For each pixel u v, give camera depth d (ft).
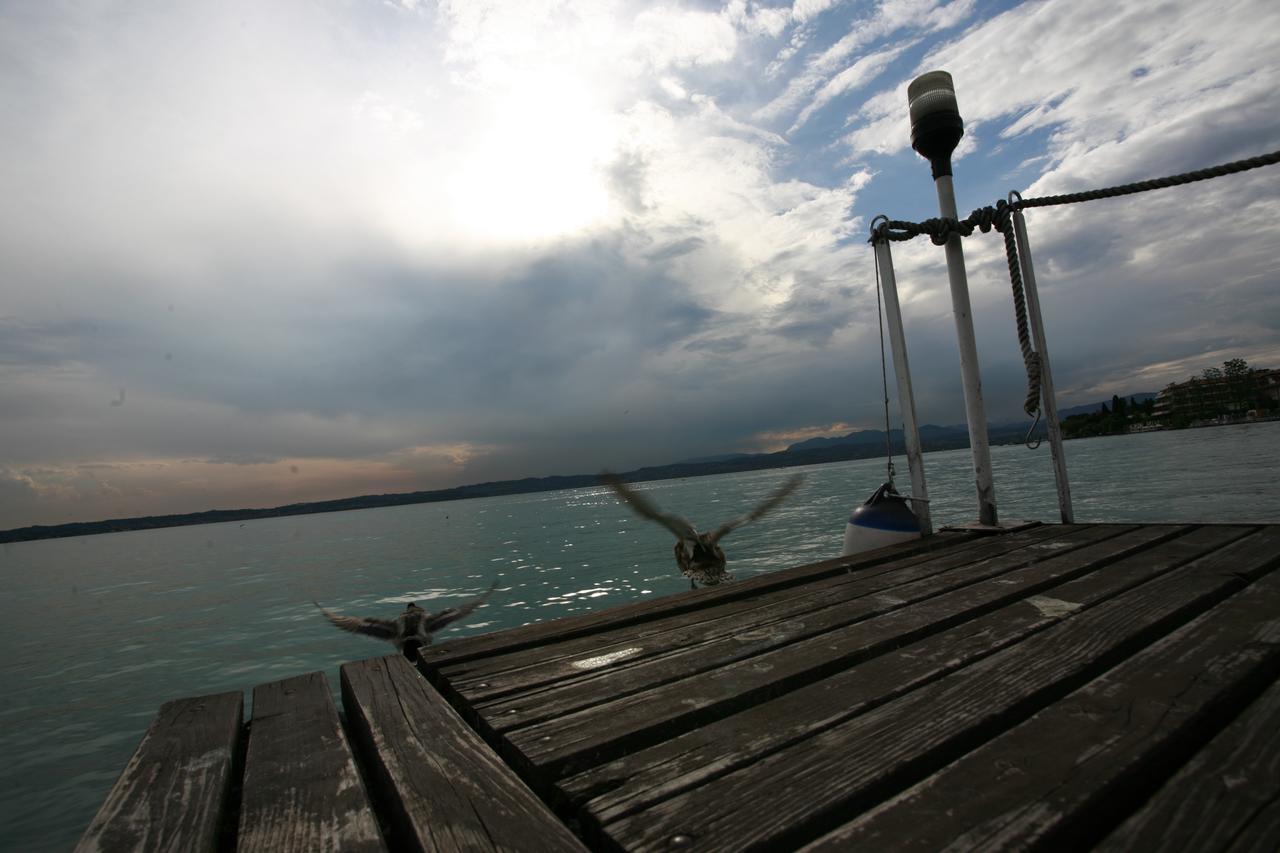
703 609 16.76
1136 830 6.01
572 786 7.64
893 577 18.43
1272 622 11.64
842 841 6.12
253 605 71.10
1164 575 15.85
